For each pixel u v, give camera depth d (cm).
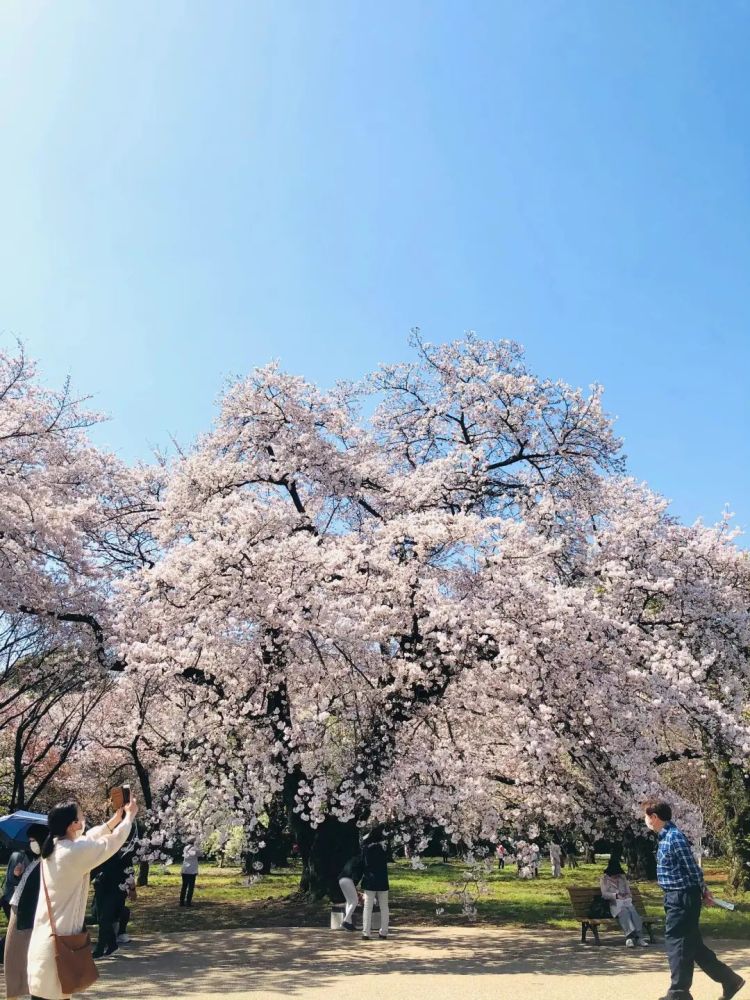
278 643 1283
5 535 1322
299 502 1786
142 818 1244
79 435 1709
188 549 1330
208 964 976
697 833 1255
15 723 2578
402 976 891
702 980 844
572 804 1255
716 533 1698
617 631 1321
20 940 650
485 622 1256
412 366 2036
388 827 1248
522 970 928
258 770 1233
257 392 1798
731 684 1514
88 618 1430
